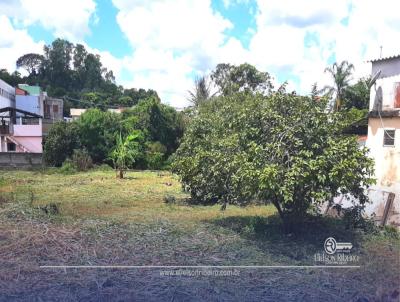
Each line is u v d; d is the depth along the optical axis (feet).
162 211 36.35
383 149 35.19
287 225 26.32
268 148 23.53
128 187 56.49
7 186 53.47
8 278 18.13
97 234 24.76
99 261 20.53
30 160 90.17
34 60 228.22
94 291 17.08
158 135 101.24
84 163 84.38
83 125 93.56
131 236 24.76
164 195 47.93
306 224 27.55
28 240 22.93
